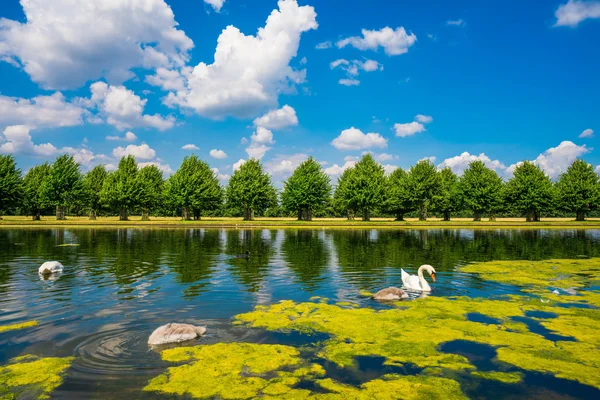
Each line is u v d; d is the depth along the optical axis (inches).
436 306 500.7
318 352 344.2
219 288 591.5
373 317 448.8
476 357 337.1
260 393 267.4
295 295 553.6
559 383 288.8
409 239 1562.5
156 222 2664.9
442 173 3668.8
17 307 470.3
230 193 3297.2
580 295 565.6
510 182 3208.7
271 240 1483.8
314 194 3270.2
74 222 2519.7
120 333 382.3
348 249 1165.1
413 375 301.1
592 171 3154.5
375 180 3117.6
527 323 430.9
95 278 661.3
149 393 264.1
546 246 1285.7
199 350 343.0
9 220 2751.0
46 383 275.1
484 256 1002.7
